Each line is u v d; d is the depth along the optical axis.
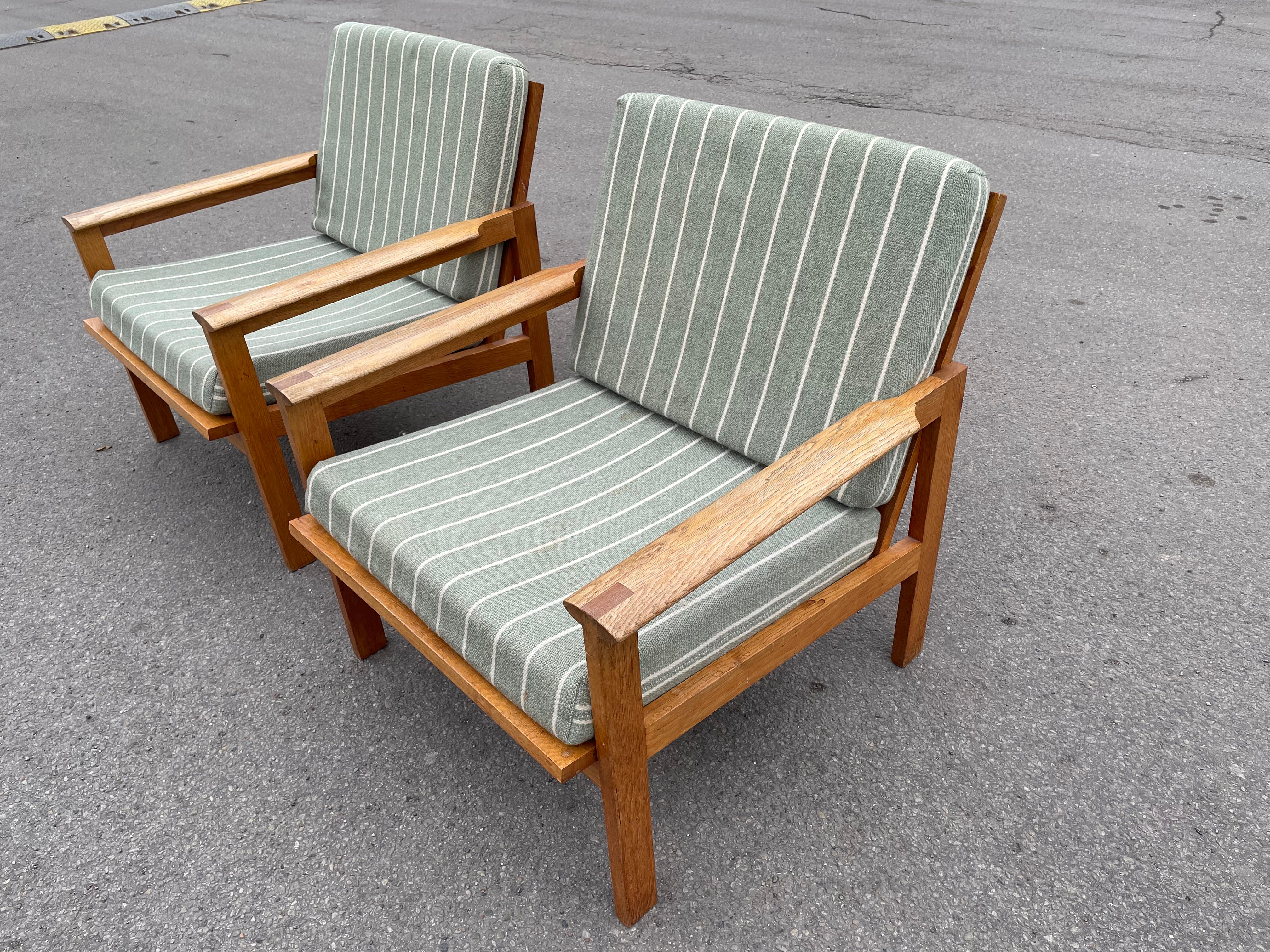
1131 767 1.77
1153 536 2.29
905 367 1.62
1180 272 3.38
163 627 2.23
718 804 1.76
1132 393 2.80
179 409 2.23
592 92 5.41
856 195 1.63
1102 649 2.02
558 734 1.36
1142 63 5.41
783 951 1.53
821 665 2.03
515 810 1.78
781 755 1.85
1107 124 4.59
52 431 2.95
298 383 1.79
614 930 1.57
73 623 2.26
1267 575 2.16
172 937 1.60
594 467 1.88
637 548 1.63
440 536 1.65
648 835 1.50
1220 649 1.99
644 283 2.00
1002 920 1.54
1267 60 5.37
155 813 1.81
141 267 2.71
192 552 2.46
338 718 1.99
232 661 2.14
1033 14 6.59
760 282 1.79
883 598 2.21
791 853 1.67
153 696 2.06
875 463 1.65
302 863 1.71
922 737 1.86
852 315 1.67
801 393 1.77
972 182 1.49
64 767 1.91
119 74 6.51
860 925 1.55
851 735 1.88
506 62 2.30
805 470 1.43
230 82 6.18
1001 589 2.18
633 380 2.06
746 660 1.55
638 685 1.33
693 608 1.47
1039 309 3.23
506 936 1.57
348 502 1.74
